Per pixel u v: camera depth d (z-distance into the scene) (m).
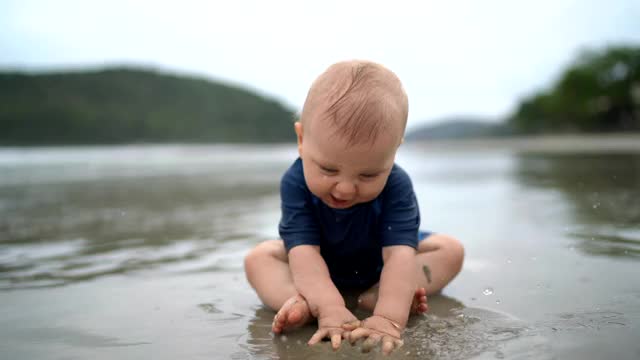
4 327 0.69
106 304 0.78
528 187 2.09
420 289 0.73
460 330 0.66
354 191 0.73
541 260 0.98
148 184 2.32
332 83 0.75
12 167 3.33
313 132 0.74
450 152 5.70
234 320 0.73
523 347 0.60
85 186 2.24
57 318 0.72
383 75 0.76
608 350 0.58
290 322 0.68
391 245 0.82
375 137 0.70
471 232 1.24
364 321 0.71
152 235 1.23
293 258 0.82
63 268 0.97
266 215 1.50
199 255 1.05
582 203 1.61
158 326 0.70
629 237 1.13
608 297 0.76
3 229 1.31
